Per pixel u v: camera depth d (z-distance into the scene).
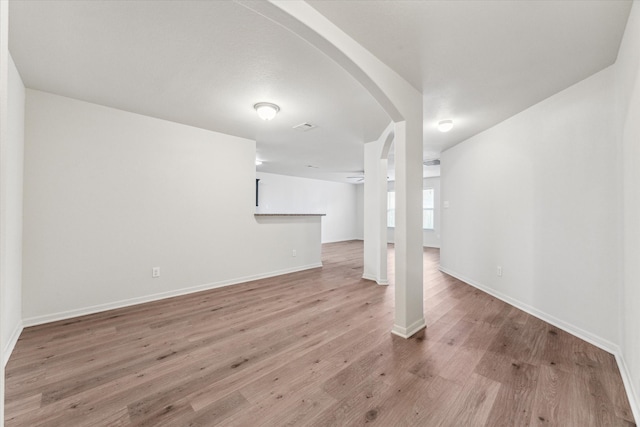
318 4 1.57
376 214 4.31
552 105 2.64
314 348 2.18
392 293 3.69
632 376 1.65
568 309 2.46
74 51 2.01
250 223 4.36
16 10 1.58
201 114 3.26
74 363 1.96
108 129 3.05
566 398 1.59
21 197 2.52
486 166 3.68
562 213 2.53
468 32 1.79
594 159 2.24
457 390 1.66
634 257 1.68
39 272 2.66
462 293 3.63
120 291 3.13
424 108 2.97
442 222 5.01
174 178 3.54
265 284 4.14
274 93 2.69
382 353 2.09
